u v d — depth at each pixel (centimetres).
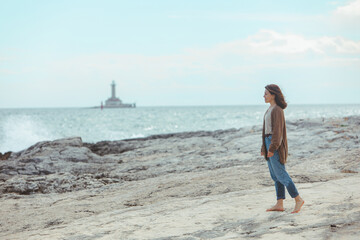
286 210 536
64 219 658
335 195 590
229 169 1020
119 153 1672
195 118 8750
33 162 1272
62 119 9400
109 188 947
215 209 575
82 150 1410
